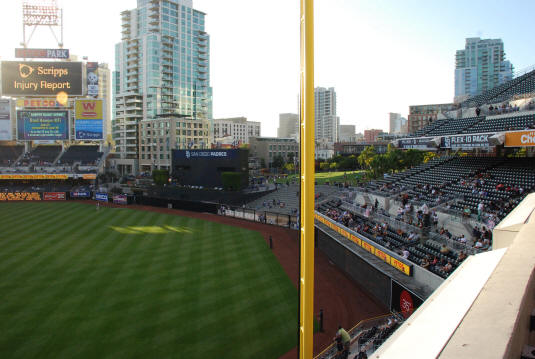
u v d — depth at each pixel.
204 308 25.28
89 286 28.80
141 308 25.12
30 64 91.69
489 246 23.42
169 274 31.69
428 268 23.92
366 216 38.91
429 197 36.69
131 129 141.00
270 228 51.22
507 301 2.26
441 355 1.77
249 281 30.33
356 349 19.53
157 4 143.25
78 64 93.69
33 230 48.03
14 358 19.41
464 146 34.34
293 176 110.44
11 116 93.06
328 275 32.72
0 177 85.00
